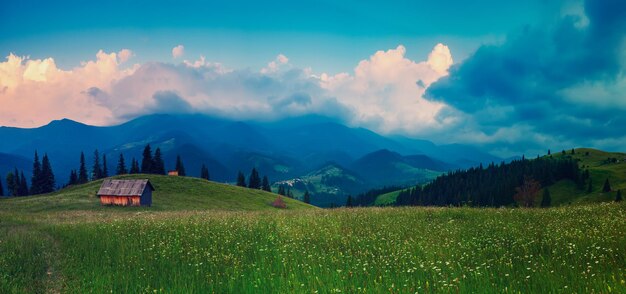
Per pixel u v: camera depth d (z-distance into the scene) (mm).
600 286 8242
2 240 18531
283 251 13969
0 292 10797
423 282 9953
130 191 66750
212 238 17594
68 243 17578
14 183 144375
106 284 11242
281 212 31438
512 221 18469
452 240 14617
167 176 97312
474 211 23188
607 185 142375
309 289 9727
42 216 38938
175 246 15977
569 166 172000
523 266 10844
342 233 17484
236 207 78562
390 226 18922
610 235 12953
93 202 67562
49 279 12367
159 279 11523
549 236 13852
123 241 17312
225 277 11453
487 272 10188
